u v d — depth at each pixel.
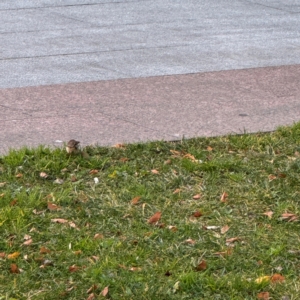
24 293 7.17
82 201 9.13
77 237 8.25
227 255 7.90
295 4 23.50
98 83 14.26
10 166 10.07
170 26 19.88
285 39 18.55
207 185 9.72
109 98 13.29
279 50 17.33
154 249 8.03
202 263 7.66
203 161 10.45
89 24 20.03
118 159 10.50
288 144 11.20
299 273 7.62
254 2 23.72
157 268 7.61
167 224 8.62
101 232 8.41
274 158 10.64
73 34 18.78
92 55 16.62
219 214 8.89
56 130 11.54
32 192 9.28
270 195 9.47
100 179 9.83
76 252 7.86
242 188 9.65
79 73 15.04
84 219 8.70
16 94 13.45
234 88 14.04
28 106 12.74
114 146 10.85
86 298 7.12
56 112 12.44
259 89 14.04
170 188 9.63
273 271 7.65
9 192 9.26
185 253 7.96
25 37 18.39
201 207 9.09
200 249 8.05
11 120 11.97
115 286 7.26
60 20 20.53
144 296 7.11
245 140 11.20
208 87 14.08
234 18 21.09
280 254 7.95
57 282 7.37
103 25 19.91
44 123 11.86
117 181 9.78
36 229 8.43
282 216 8.88
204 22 20.45
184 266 7.68
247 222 8.77
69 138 11.20
